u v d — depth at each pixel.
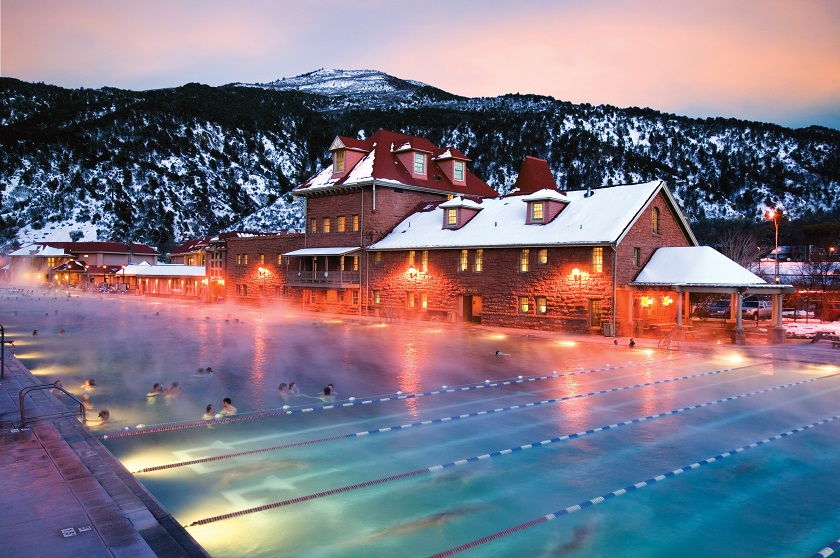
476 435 15.34
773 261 66.69
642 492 11.78
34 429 12.62
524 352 29.36
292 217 172.50
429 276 44.78
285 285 57.84
